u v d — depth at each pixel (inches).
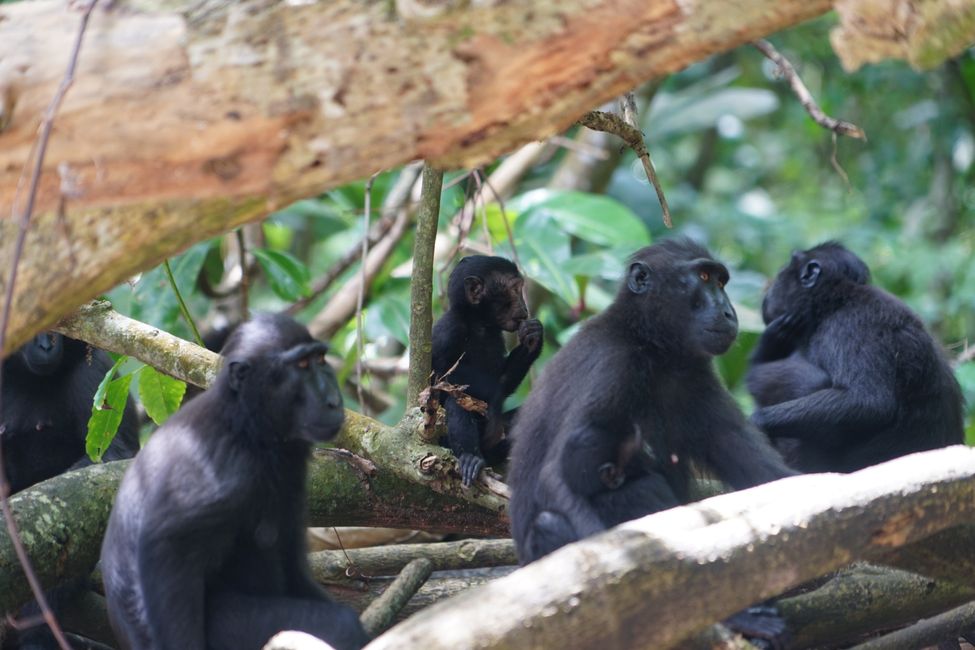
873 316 574.6
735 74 1182.9
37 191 296.5
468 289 583.2
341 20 271.1
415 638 282.0
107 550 428.8
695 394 471.8
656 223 1131.3
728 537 308.3
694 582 301.7
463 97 275.4
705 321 459.5
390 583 528.1
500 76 272.2
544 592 289.9
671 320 462.3
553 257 753.6
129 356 530.3
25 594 473.4
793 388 579.5
